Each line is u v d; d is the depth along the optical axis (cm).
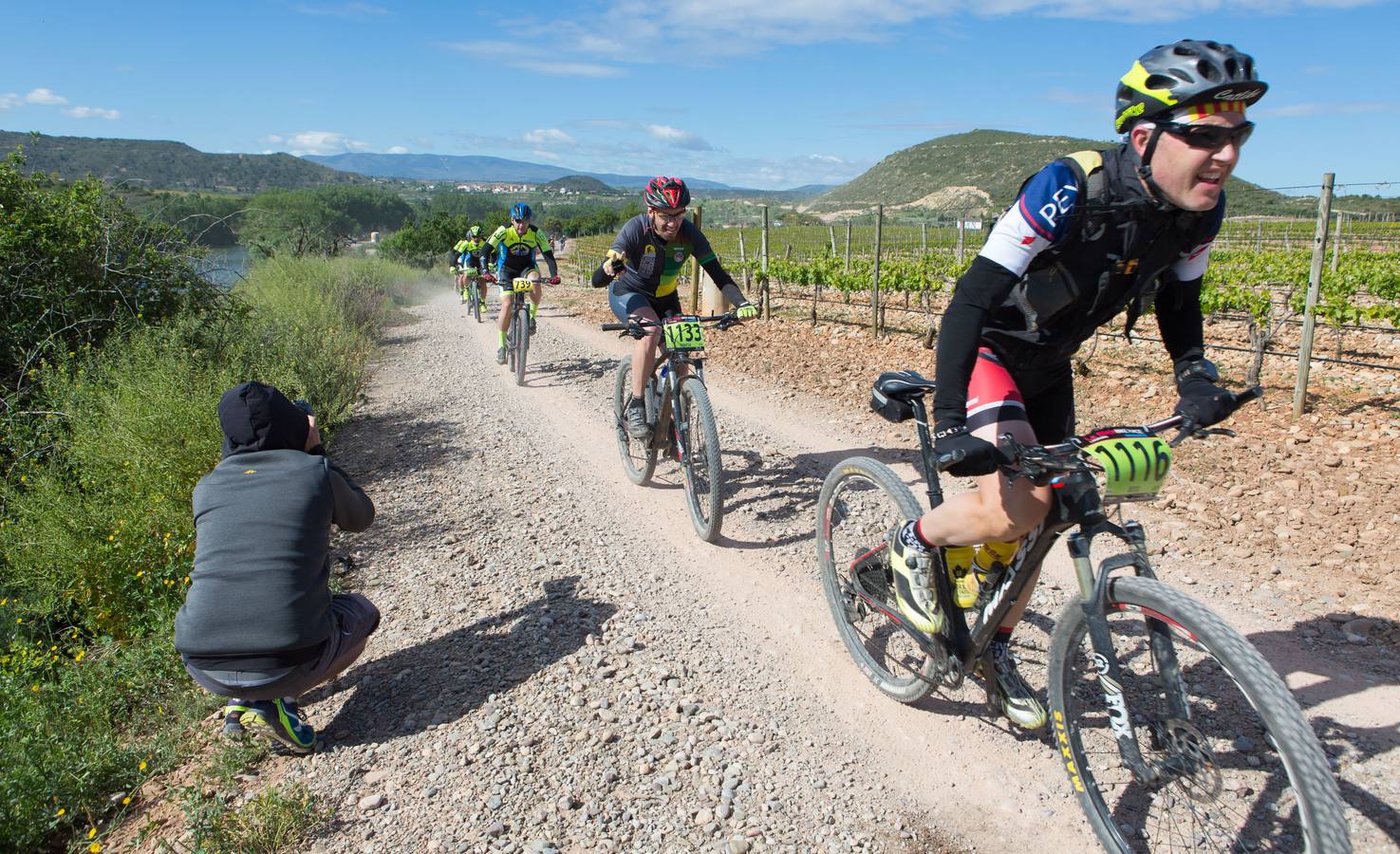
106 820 263
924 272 1477
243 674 266
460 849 228
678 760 261
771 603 366
